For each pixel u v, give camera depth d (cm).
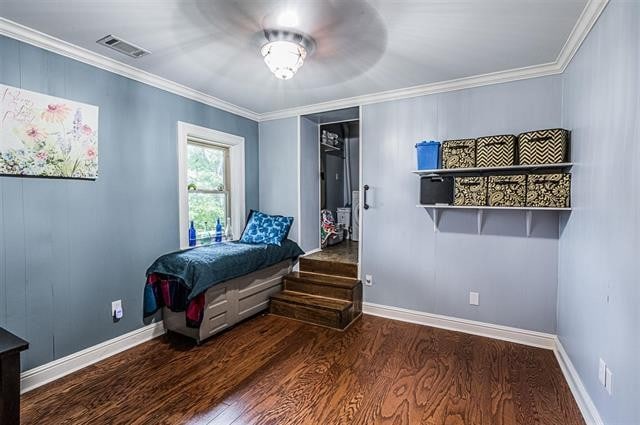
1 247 198
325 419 183
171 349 266
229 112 371
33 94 208
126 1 173
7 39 197
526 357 252
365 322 325
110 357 253
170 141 301
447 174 299
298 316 329
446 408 191
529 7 177
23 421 180
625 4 144
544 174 243
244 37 212
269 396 204
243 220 392
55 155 220
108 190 253
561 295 252
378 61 250
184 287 269
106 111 250
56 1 172
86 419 182
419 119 314
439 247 310
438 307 313
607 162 164
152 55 240
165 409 191
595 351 176
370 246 346
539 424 178
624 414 142
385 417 184
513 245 279
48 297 220
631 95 138
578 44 211
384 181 335
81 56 231
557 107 256
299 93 328
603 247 167
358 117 405
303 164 403
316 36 210
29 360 211
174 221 306
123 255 264
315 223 436
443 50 231
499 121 278
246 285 320
